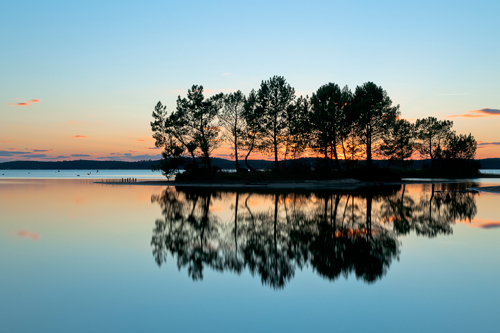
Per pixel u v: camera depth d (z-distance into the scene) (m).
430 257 12.13
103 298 8.52
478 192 41.81
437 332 6.86
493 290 8.95
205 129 64.75
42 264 11.27
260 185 55.62
